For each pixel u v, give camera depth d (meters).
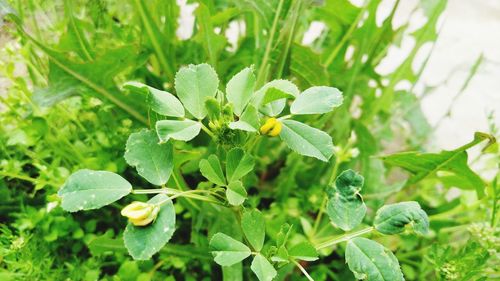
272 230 0.21
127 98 0.22
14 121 0.23
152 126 0.13
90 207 0.11
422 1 0.25
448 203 0.23
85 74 0.21
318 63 0.21
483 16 0.40
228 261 0.12
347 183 0.13
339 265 0.22
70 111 0.23
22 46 0.21
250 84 0.12
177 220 0.23
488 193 0.19
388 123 0.27
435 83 0.34
